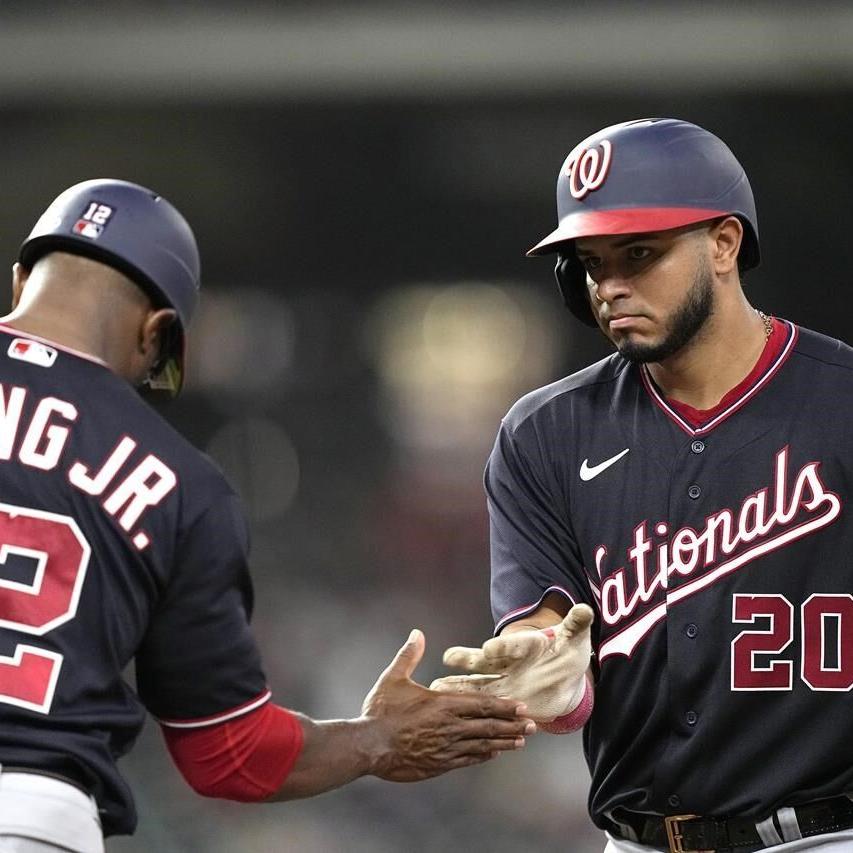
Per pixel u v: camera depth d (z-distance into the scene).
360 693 43.12
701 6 49.88
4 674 8.33
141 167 67.00
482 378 76.19
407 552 53.97
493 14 50.38
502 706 9.89
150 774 30.48
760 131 64.44
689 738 10.05
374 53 51.44
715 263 10.01
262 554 53.94
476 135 68.19
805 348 10.30
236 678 9.23
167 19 50.91
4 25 50.78
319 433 71.81
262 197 70.88
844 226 66.81
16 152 64.69
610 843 10.88
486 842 31.72
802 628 9.88
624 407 10.50
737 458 10.05
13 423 8.72
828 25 49.56
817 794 9.89
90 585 8.55
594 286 10.14
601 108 64.62
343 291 75.50
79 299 9.14
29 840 8.20
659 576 10.11
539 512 10.69
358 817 30.80
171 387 9.99
